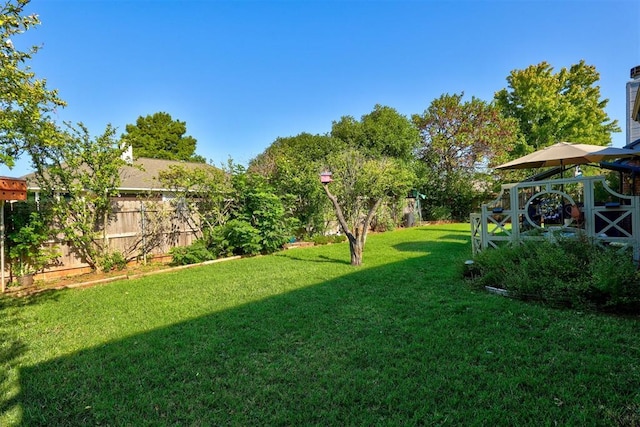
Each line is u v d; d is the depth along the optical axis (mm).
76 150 7070
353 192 13805
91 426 2232
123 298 5301
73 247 7414
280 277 6332
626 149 6570
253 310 4398
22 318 4477
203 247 8727
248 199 9891
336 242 11977
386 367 2809
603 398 2277
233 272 7043
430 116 21859
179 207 9266
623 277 3756
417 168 20547
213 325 3922
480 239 6746
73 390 2656
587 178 5477
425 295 4766
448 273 6059
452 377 2613
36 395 2604
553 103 22688
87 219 7449
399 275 6055
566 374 2578
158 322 4113
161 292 5582
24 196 6164
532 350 2975
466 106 21047
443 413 2213
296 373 2785
